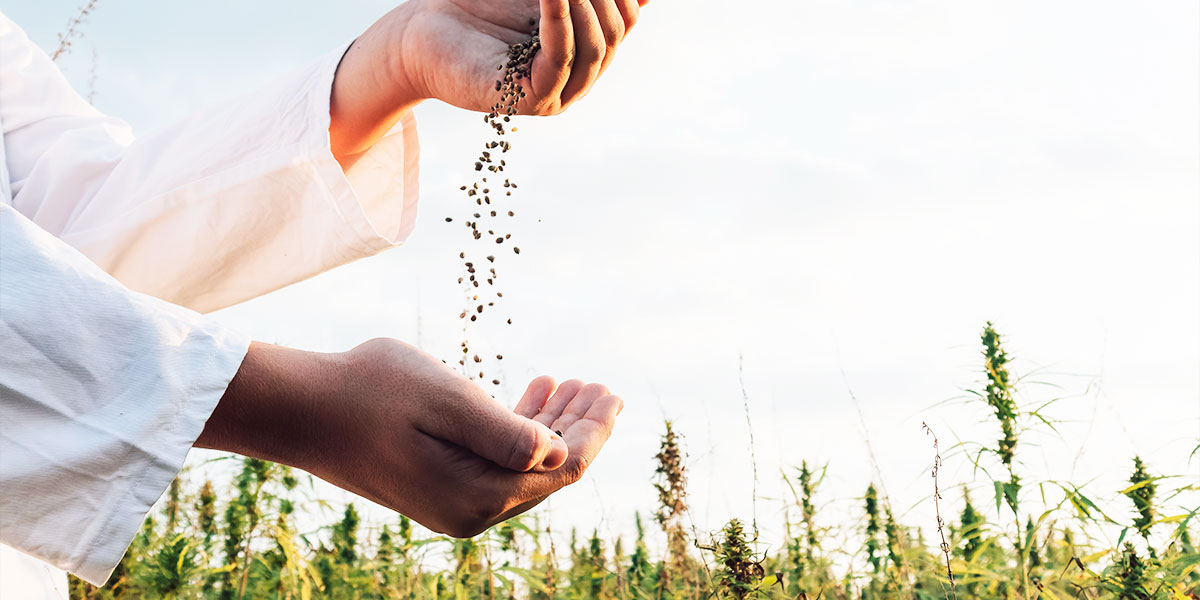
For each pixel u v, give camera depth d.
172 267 1.26
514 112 1.15
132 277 1.27
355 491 0.90
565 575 2.28
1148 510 1.68
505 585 2.11
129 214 1.23
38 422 0.78
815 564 2.05
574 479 0.93
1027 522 1.77
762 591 1.56
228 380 0.82
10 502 0.78
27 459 0.78
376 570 2.27
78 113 1.35
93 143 1.29
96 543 0.79
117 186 1.27
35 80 1.31
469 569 2.21
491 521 0.91
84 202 1.28
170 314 0.83
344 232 1.25
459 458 0.88
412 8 1.23
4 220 0.80
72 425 0.79
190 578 2.14
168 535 2.22
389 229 1.39
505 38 1.18
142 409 0.80
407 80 1.24
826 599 1.91
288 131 1.23
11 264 0.79
